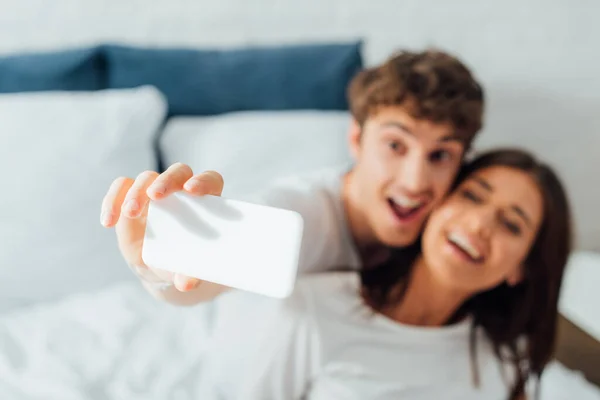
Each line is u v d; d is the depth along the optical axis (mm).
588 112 1436
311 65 1233
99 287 1006
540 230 708
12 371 768
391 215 710
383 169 699
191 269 341
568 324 1007
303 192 754
